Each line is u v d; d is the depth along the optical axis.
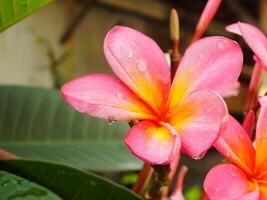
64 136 0.43
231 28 0.30
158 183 0.30
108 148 0.45
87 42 1.21
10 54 1.00
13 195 0.26
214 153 1.52
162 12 1.39
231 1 1.35
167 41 1.43
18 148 0.40
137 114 0.27
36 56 1.05
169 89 0.28
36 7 0.33
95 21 1.24
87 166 0.43
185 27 1.45
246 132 0.29
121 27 0.28
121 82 0.27
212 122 0.25
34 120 0.41
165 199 0.30
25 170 0.30
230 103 1.33
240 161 0.28
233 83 0.28
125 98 0.27
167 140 0.26
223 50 0.29
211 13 0.32
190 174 1.48
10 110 0.40
